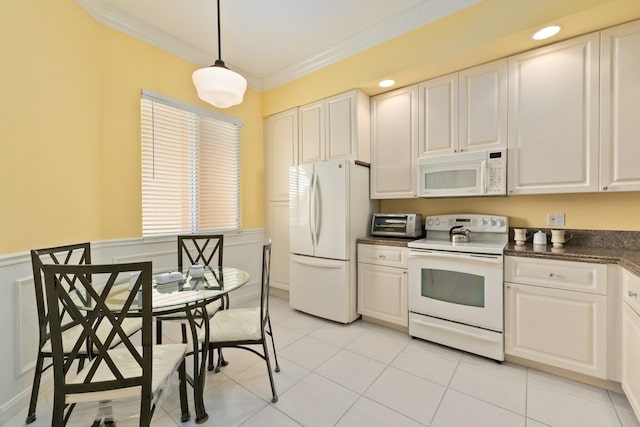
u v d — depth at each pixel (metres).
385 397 1.72
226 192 3.30
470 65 2.35
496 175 2.23
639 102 1.77
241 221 3.45
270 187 3.66
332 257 2.83
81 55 2.10
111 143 2.35
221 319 1.88
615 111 1.83
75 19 2.04
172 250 2.78
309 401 1.69
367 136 2.96
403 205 3.06
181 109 2.83
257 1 2.21
